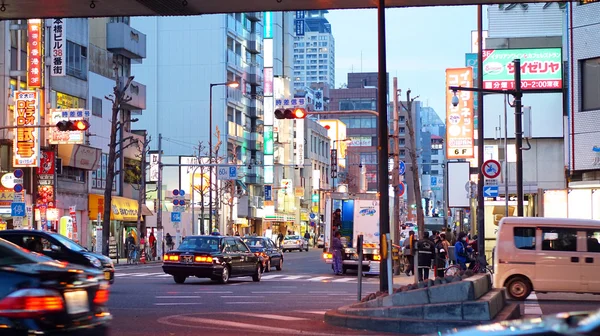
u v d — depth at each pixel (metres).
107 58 63.66
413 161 49.12
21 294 9.11
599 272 23.88
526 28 57.97
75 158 55.44
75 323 9.62
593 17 37.94
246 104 100.88
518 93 32.28
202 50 93.12
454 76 45.91
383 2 19.69
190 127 92.94
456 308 15.39
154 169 73.88
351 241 42.75
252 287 30.30
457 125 46.03
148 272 41.56
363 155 193.12
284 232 116.56
